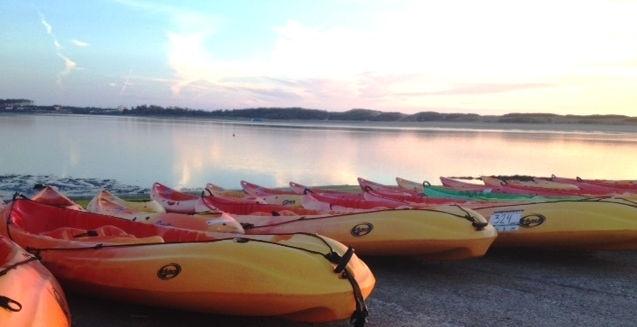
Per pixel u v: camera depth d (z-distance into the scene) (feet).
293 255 14.53
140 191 56.54
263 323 15.65
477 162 102.68
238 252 14.55
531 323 16.14
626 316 16.94
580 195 33.53
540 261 23.81
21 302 10.89
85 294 16.22
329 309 14.05
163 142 139.85
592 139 224.12
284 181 72.90
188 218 21.99
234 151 116.57
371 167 91.09
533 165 98.02
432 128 434.30
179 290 14.26
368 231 20.89
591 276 21.61
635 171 88.02
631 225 21.97
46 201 23.00
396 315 16.52
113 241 17.06
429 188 39.37
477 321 16.19
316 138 182.70
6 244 14.26
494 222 24.04
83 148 114.42
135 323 15.35
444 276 21.04
